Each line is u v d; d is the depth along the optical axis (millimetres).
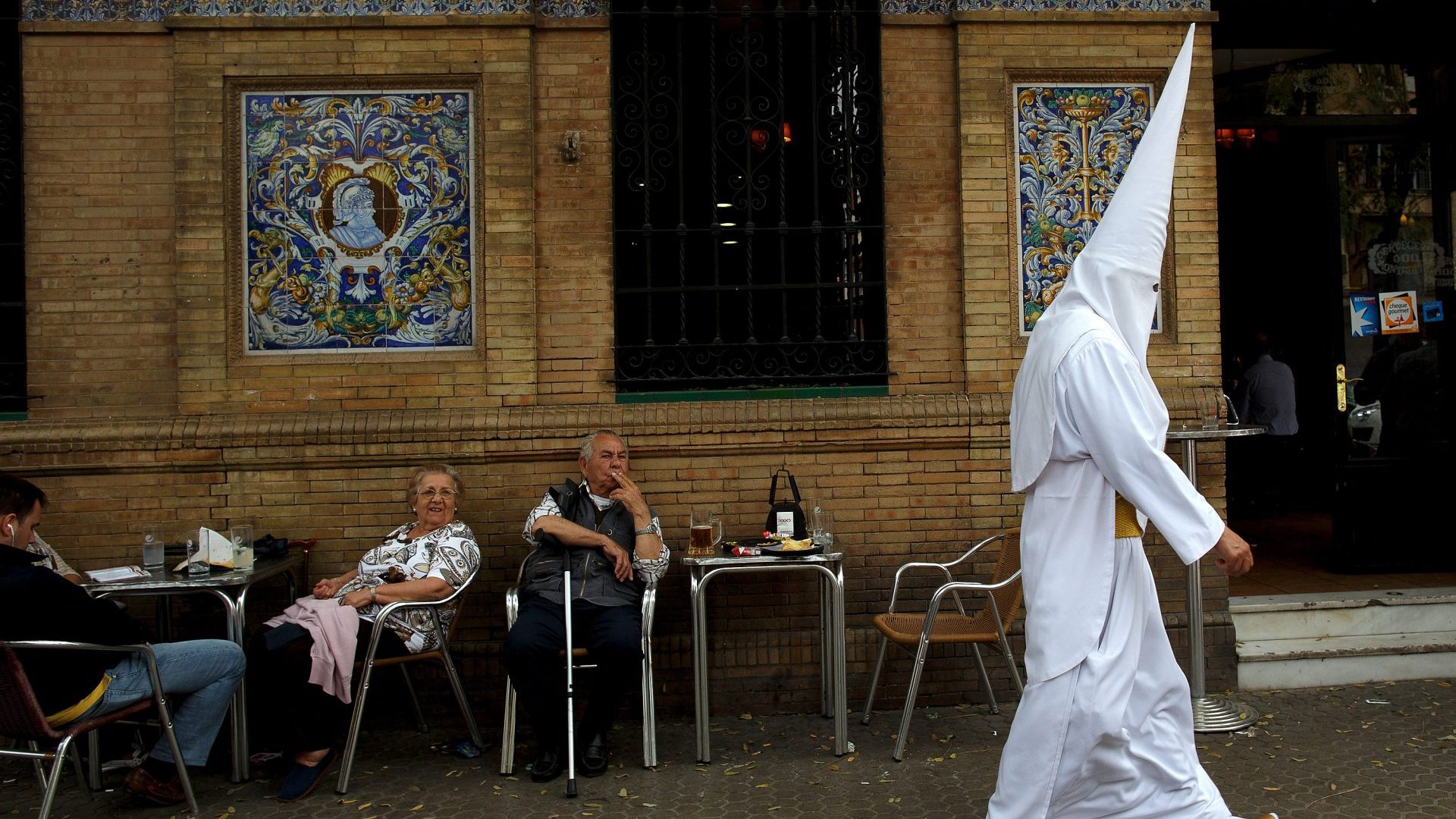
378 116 5848
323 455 5660
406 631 5027
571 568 5098
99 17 5766
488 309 5781
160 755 4570
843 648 5043
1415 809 4293
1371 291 7273
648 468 5785
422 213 5859
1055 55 5930
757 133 6012
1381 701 5660
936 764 4941
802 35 6082
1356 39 7039
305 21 5746
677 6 5887
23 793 4828
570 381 5855
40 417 5746
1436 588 6480
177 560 5406
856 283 5926
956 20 5871
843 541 5832
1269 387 8906
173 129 5789
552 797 4656
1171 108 3727
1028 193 5969
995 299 5902
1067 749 3342
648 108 5902
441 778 4926
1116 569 3459
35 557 4316
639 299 5980
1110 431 3326
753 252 5973
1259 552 7977
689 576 5789
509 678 4934
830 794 4609
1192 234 6012
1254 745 5066
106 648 4191
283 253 5828
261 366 5770
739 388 5930
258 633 4859
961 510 5863
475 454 5703
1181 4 5992
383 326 5859
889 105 5945
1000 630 5109
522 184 5789
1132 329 3617
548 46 5863
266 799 4715
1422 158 7305
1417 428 7199
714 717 5734
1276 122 7254
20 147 5852
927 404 5828
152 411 5789
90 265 5777
